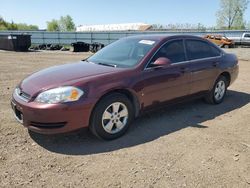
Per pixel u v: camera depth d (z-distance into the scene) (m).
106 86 4.19
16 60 16.61
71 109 3.90
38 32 45.81
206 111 5.90
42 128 3.93
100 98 4.17
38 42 46.12
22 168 3.56
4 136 4.43
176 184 3.29
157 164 3.71
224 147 4.22
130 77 4.50
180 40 5.49
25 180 3.32
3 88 7.71
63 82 4.09
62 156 3.88
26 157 3.83
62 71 4.62
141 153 3.99
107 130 4.32
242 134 4.73
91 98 4.04
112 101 4.29
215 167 3.67
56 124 3.91
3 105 6.00
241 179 3.43
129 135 4.59
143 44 5.18
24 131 4.62
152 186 3.25
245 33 35.69
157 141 4.38
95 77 4.25
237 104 6.50
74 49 30.20
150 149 4.11
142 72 4.66
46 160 3.76
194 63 5.55
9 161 3.71
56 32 45.09
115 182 3.31
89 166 3.64
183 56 5.43
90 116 4.14
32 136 4.46
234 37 36.59
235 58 6.80
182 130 4.83
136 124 5.06
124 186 3.24
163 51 5.08
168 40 5.24
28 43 27.75
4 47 27.73
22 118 4.11
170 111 5.82
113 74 4.40
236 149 4.17
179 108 6.04
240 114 5.77
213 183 3.33
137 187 3.23
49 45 33.03
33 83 4.28
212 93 6.19
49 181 3.31
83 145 4.21
